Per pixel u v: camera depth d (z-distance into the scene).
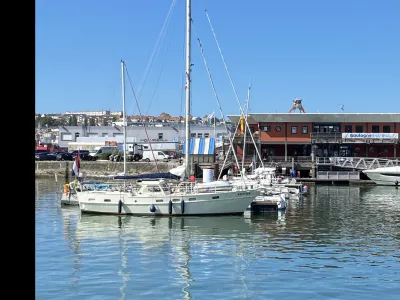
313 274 17.56
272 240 24.41
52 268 18.17
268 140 77.62
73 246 22.50
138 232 26.67
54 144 110.62
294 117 77.69
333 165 69.88
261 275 17.38
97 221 30.53
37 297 14.61
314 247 22.61
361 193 53.56
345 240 24.47
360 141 74.44
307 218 32.88
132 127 106.94
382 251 21.70
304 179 67.25
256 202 35.84
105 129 108.44
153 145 94.44
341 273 17.72
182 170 34.41
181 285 16.05
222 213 32.78
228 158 69.50
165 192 32.50
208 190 32.97
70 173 75.06
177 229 27.70
